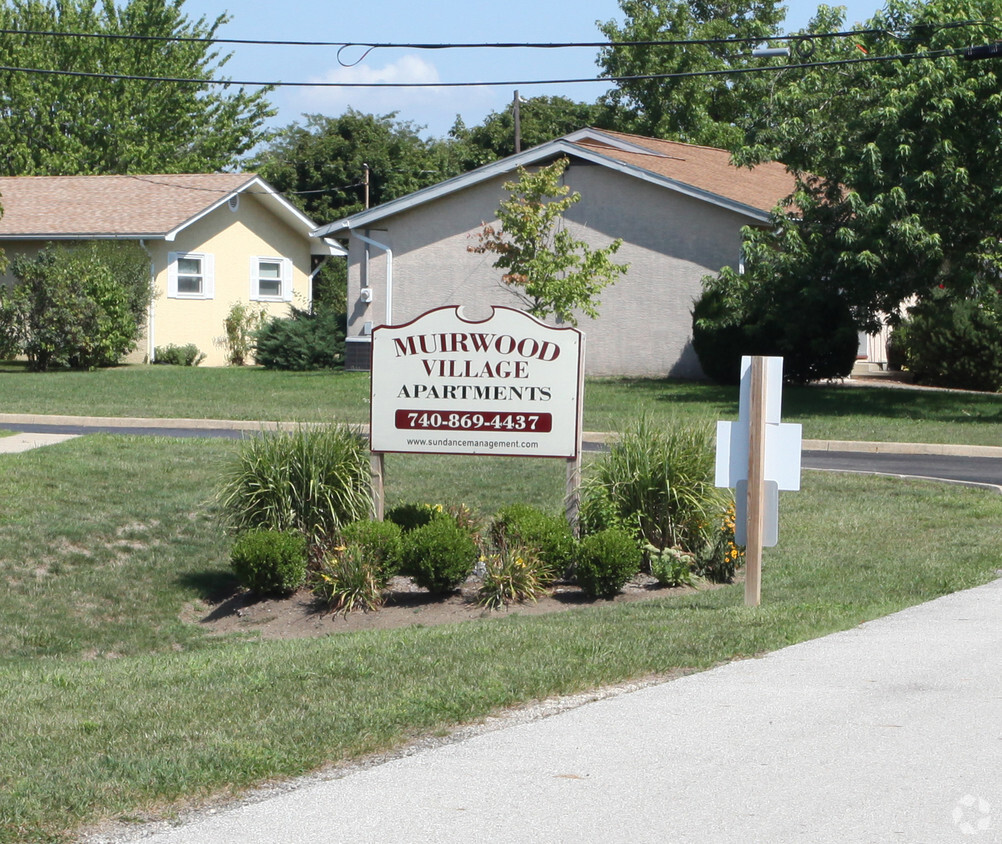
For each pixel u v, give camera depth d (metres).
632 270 27.41
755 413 8.57
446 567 10.19
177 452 15.56
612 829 4.45
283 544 10.48
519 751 5.34
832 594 8.98
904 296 21.78
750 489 8.59
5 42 47.53
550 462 15.40
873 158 20.16
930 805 4.67
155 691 6.61
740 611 8.38
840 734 5.53
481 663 6.89
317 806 4.70
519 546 10.29
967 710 5.90
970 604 8.50
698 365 26.83
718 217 26.52
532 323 10.60
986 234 20.59
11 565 11.09
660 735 5.55
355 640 8.07
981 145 20.14
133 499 13.09
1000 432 19.02
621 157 27.75
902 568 9.91
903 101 20.22
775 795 4.78
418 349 10.73
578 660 6.89
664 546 10.80
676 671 6.77
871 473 15.16
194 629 10.14
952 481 14.59
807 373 24.75
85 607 10.48
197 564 11.48
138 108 48.84
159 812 4.65
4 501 12.68
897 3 21.45
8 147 46.78
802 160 22.70
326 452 11.12
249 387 25.11
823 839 4.35
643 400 22.58
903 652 7.08
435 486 13.80
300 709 5.98
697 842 4.33
